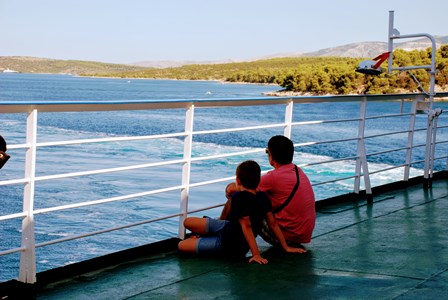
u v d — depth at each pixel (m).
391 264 4.12
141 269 4.06
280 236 4.46
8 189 21.75
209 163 28.08
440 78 79.25
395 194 7.02
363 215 5.86
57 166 27.14
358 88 144.75
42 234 14.89
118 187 21.53
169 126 56.53
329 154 37.28
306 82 158.88
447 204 6.44
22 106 3.37
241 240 4.29
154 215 16.88
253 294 3.51
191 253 4.41
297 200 4.54
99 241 14.28
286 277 3.84
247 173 4.25
